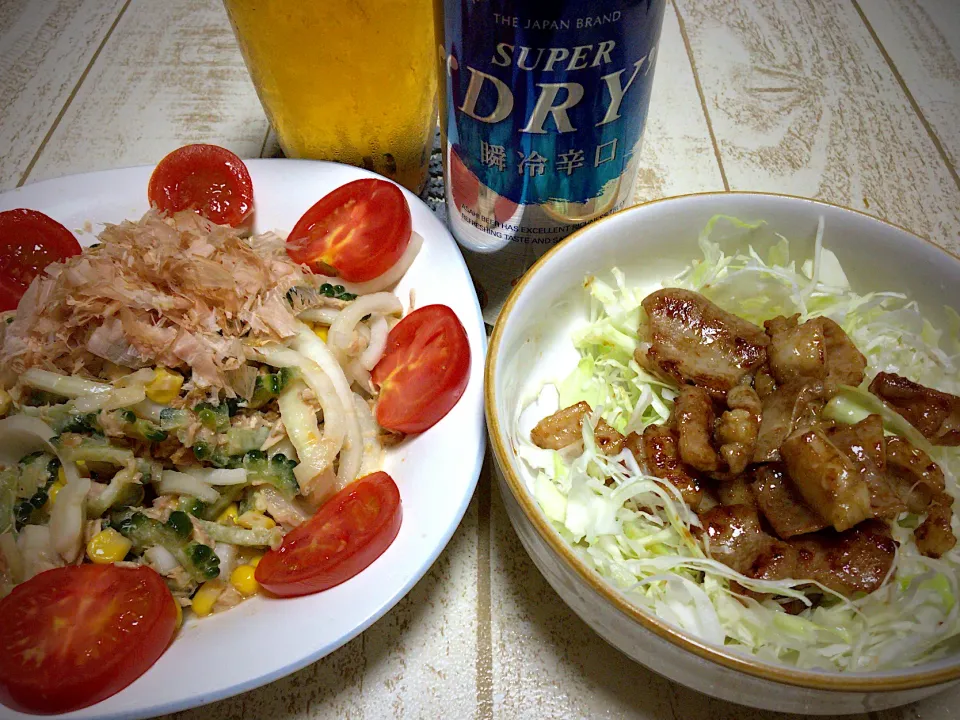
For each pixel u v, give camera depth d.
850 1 0.41
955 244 0.30
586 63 0.19
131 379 0.22
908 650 0.17
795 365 0.20
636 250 0.24
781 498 0.19
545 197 0.22
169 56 0.39
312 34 0.24
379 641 0.20
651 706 0.19
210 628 0.19
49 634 0.17
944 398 0.20
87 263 0.23
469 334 0.23
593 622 0.17
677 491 0.19
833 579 0.18
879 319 0.23
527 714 0.19
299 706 0.19
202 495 0.21
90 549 0.20
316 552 0.19
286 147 0.30
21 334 0.23
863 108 0.36
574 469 0.20
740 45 0.39
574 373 0.24
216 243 0.24
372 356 0.24
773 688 0.15
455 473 0.20
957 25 0.40
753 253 0.24
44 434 0.21
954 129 0.35
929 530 0.19
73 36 0.40
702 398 0.21
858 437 0.19
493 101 0.20
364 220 0.26
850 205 0.31
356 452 0.23
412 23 0.25
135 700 0.16
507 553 0.22
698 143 0.34
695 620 0.18
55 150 0.34
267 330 0.23
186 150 0.27
